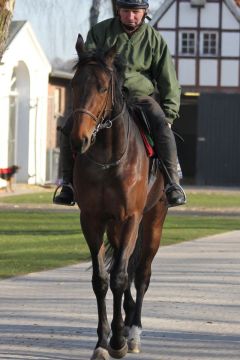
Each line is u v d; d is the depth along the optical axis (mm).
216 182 63438
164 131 12102
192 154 69000
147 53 12469
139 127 11945
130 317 12406
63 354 11438
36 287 16906
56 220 32406
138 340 11719
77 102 10422
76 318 13758
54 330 12859
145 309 14656
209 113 63500
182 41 65312
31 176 53656
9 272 18906
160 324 13430
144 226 12617
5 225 30031
